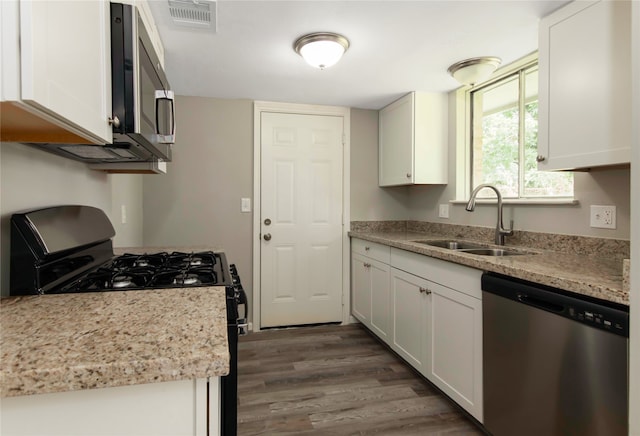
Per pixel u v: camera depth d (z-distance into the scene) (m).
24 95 0.64
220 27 1.90
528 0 1.63
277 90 2.97
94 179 1.83
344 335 3.22
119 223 2.33
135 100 1.13
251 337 3.16
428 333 2.21
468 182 2.92
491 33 1.97
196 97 3.15
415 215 3.54
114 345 0.71
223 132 3.21
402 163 3.13
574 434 1.28
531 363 1.46
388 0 1.65
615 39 1.44
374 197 3.60
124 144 1.26
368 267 3.13
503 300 1.60
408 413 2.00
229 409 1.10
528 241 2.24
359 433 1.83
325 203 3.47
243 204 3.26
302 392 2.22
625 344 1.12
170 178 3.11
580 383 1.25
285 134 3.35
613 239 1.76
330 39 1.97
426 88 2.91
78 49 0.86
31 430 0.64
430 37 2.01
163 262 1.60
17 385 0.60
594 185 1.85
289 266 3.40
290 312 3.41
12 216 1.07
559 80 1.68
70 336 0.75
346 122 3.49
